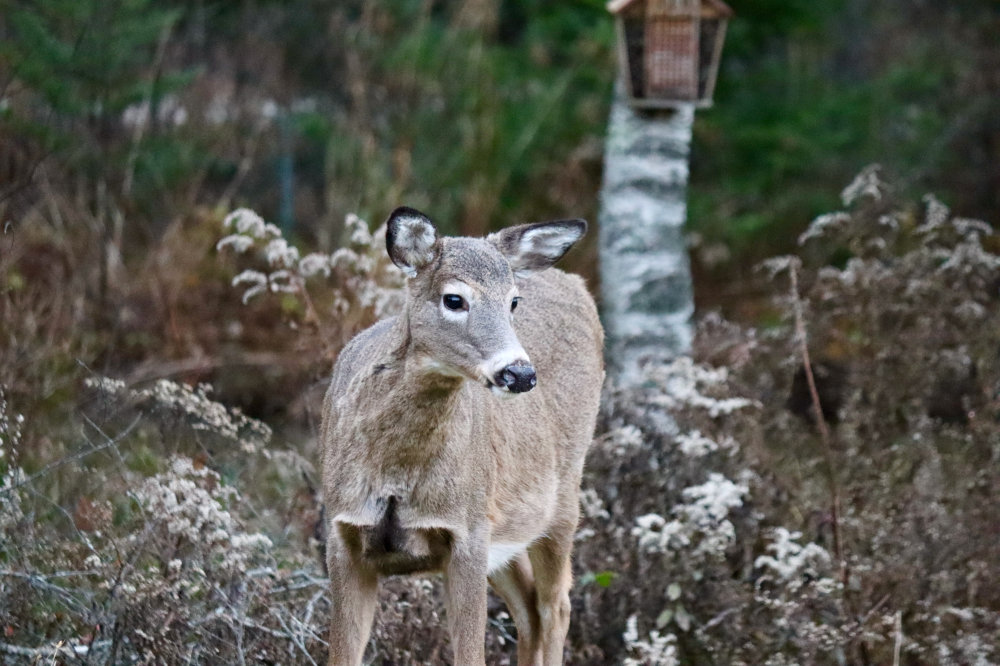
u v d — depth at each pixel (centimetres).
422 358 780
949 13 2584
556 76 2289
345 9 2248
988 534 1052
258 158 2019
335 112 2175
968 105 2370
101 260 1495
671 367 1131
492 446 842
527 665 955
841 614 979
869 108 2320
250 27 2130
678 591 985
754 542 1064
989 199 2261
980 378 1235
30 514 909
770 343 1272
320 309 1350
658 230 1426
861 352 1273
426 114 2195
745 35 2209
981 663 914
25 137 1498
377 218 1930
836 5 2322
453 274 781
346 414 804
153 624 826
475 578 813
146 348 1464
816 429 1342
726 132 2256
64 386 1225
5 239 1247
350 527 796
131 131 1709
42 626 869
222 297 1556
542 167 2209
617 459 1064
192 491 877
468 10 2234
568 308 1009
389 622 920
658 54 1355
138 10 1648
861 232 1295
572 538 966
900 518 1066
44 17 1558
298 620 909
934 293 1260
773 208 2189
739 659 972
